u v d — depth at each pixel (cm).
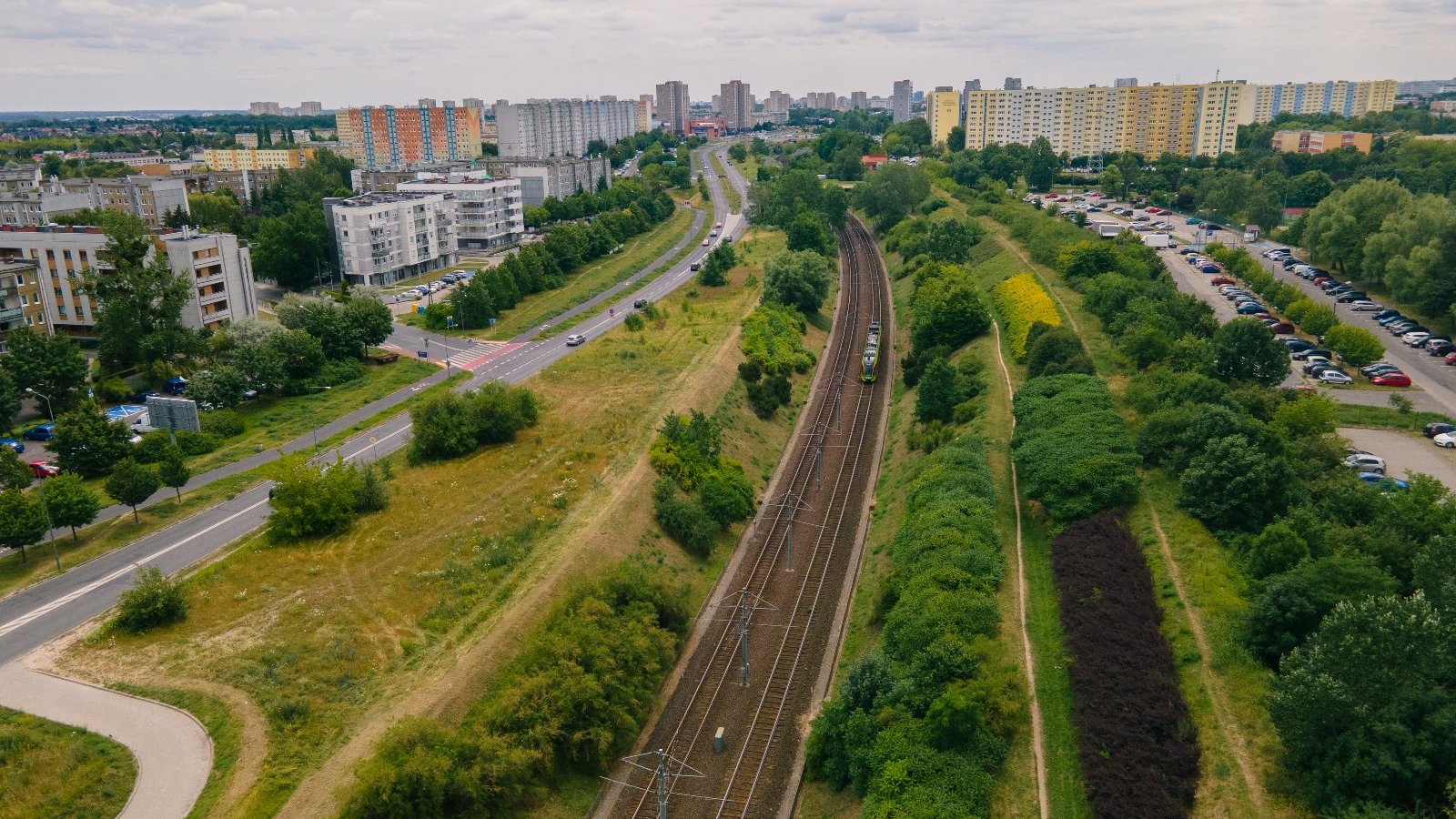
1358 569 5556
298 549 7506
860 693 5594
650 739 5978
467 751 5112
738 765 5747
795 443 10656
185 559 7456
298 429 10588
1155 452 7931
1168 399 8600
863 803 5075
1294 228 18462
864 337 14488
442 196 19800
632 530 7800
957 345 12556
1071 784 4959
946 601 6103
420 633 6325
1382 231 14950
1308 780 4638
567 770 5566
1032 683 5712
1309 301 13275
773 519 8844
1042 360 9994
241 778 4988
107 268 13250
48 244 13350
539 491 8406
